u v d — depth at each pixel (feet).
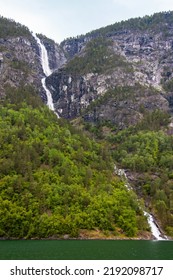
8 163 447.42
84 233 397.19
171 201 486.38
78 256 262.67
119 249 305.94
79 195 435.53
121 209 434.30
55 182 451.12
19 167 450.30
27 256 258.98
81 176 486.38
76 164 512.22
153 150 636.48
